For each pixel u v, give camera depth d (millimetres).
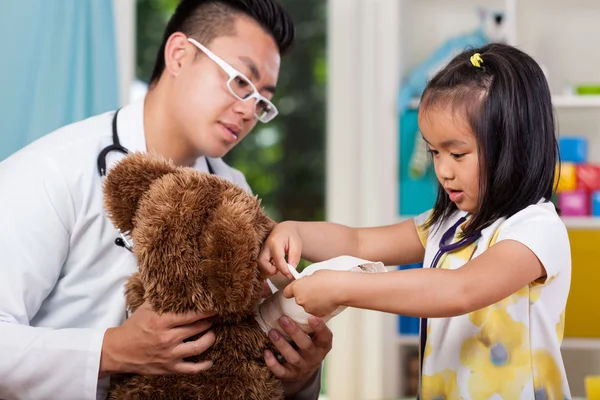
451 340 1210
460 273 1070
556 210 1230
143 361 1127
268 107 1537
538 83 1200
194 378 1104
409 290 1050
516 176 1178
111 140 1430
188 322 1091
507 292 1087
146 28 3002
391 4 2789
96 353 1178
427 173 2725
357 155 3080
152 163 1146
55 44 2150
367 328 2879
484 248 1188
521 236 1118
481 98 1164
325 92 3146
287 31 1544
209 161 1641
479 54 1217
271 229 1207
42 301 1333
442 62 2629
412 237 1410
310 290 1064
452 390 1194
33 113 2115
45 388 1202
